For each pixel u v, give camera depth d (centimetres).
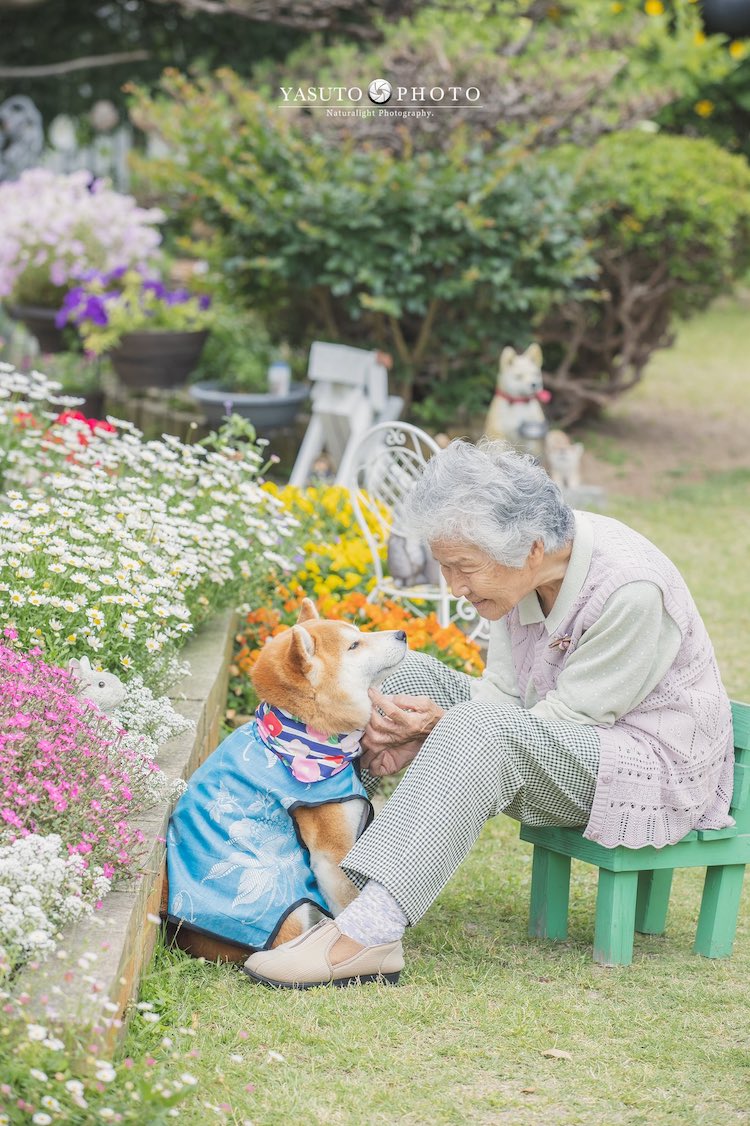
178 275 1090
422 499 305
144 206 990
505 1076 265
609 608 309
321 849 310
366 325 973
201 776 320
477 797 301
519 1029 283
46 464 509
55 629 352
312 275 882
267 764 312
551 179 892
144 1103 230
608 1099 258
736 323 1898
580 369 1128
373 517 580
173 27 1333
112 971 244
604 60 945
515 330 931
